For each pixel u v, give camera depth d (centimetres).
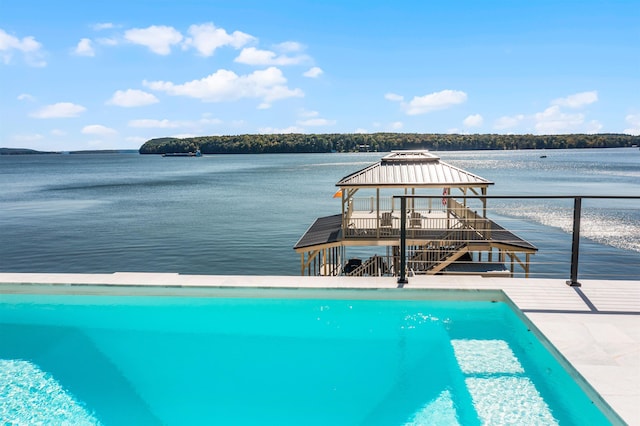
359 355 597
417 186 2098
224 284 748
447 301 711
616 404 396
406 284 734
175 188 10194
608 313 593
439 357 581
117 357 608
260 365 579
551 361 516
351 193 2278
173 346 635
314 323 686
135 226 5325
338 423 462
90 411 493
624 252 3731
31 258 3894
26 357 614
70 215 6228
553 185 8638
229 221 5578
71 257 3928
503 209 5975
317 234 2459
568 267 3378
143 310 747
